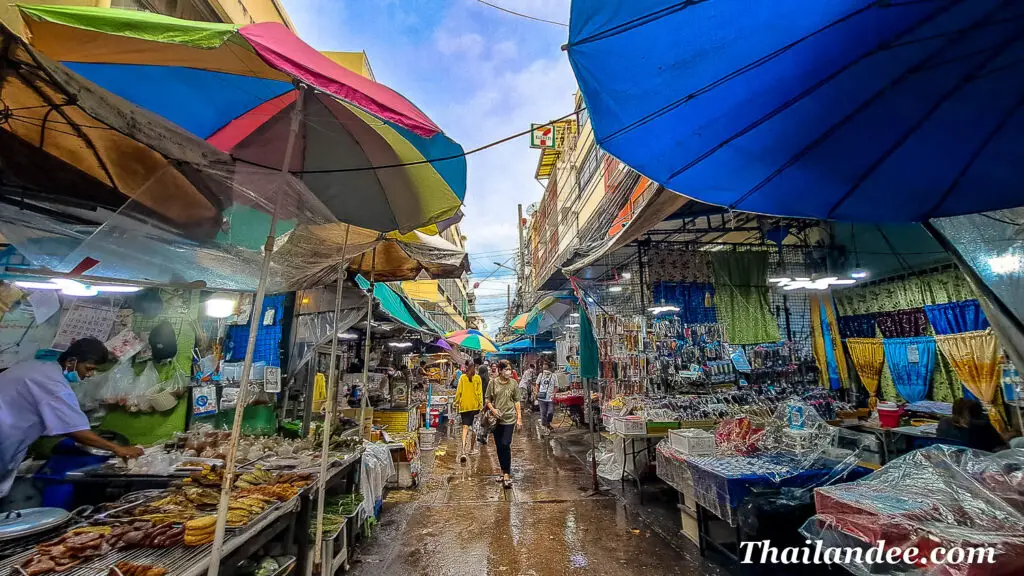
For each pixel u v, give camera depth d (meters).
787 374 6.21
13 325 2.60
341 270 3.64
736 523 3.29
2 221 2.01
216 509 2.15
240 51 2.23
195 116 2.78
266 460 3.32
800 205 2.52
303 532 2.81
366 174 3.31
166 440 3.45
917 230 5.45
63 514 1.94
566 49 1.60
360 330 7.32
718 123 1.96
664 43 1.59
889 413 4.96
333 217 2.89
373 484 4.47
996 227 2.46
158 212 2.19
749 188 2.39
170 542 1.79
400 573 3.54
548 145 12.66
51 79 1.55
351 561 3.74
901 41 1.62
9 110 1.78
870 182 2.32
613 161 8.10
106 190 2.25
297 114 2.29
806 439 3.95
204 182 2.27
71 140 2.00
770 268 6.66
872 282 6.02
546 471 6.93
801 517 3.10
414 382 10.48
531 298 19.38
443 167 3.23
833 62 1.72
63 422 2.28
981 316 4.78
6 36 1.42
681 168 2.21
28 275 2.21
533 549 3.96
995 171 2.13
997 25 1.53
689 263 6.55
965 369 4.84
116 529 1.85
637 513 4.84
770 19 1.53
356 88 2.01
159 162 2.20
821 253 6.70
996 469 2.18
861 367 6.05
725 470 3.63
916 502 2.10
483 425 8.06
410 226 3.69
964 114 1.89
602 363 6.83
